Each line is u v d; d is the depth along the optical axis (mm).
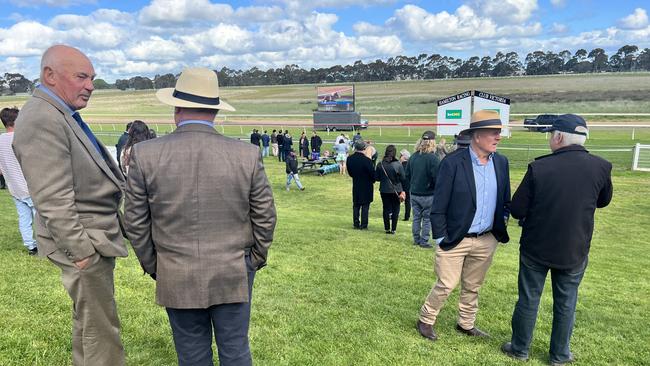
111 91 163375
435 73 156125
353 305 4332
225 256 2055
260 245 2205
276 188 16344
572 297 3254
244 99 103000
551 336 3375
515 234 9516
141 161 1998
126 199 2047
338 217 11258
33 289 4082
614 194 14062
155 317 3648
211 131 2088
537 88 95438
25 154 2082
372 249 6992
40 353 2953
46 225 2191
